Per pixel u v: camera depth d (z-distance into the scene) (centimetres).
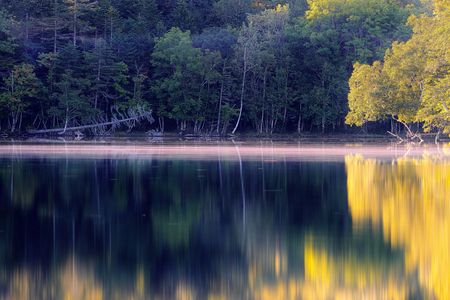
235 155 6519
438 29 6575
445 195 3416
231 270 1975
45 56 10375
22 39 10719
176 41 11025
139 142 9381
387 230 2481
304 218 2753
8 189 3631
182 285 1831
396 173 4541
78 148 7688
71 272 1956
